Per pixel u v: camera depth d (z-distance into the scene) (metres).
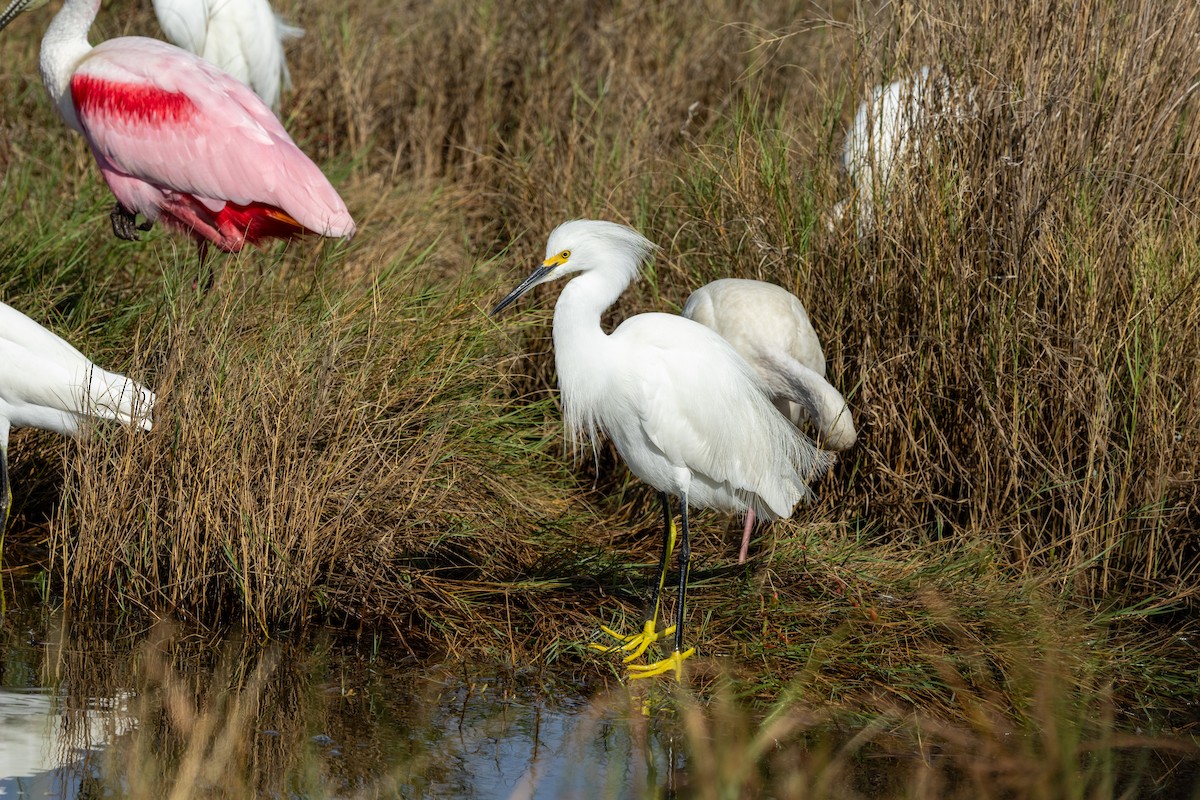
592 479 12.55
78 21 13.19
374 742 7.95
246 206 12.57
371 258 13.50
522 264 13.89
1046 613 9.62
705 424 9.43
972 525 10.63
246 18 16.03
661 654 9.53
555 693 8.91
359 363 10.87
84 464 9.70
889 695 9.02
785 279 11.89
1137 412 10.36
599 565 10.67
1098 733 8.45
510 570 10.55
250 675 8.77
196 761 7.46
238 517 9.41
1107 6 11.32
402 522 10.02
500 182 16.14
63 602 9.69
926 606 9.83
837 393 10.37
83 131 13.04
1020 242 10.91
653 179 14.09
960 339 10.98
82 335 11.40
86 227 13.42
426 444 10.44
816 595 10.23
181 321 10.19
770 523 11.30
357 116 17.27
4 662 8.73
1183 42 11.38
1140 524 10.28
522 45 18.38
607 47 18.05
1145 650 9.56
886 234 11.25
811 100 14.82
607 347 9.47
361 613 9.68
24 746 7.59
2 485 9.96
